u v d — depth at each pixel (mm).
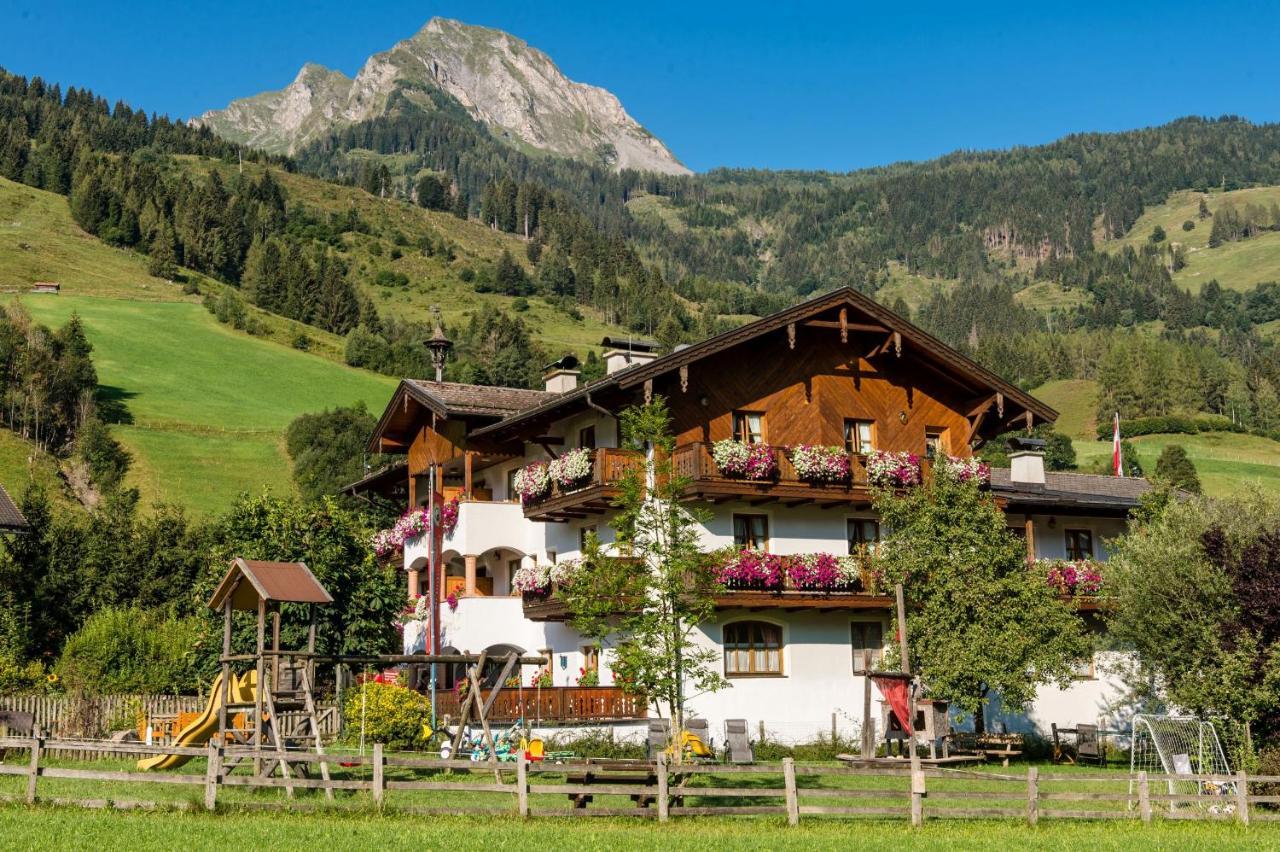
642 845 18484
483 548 41781
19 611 45594
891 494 35875
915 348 40375
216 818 20141
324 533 41031
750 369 38688
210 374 127375
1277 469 137000
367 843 17969
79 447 91500
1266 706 29156
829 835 20281
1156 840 20469
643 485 29047
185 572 52938
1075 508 42125
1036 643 33469
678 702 27672
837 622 38312
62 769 21297
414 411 46469
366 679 36281
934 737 32062
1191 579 32250
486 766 21703
